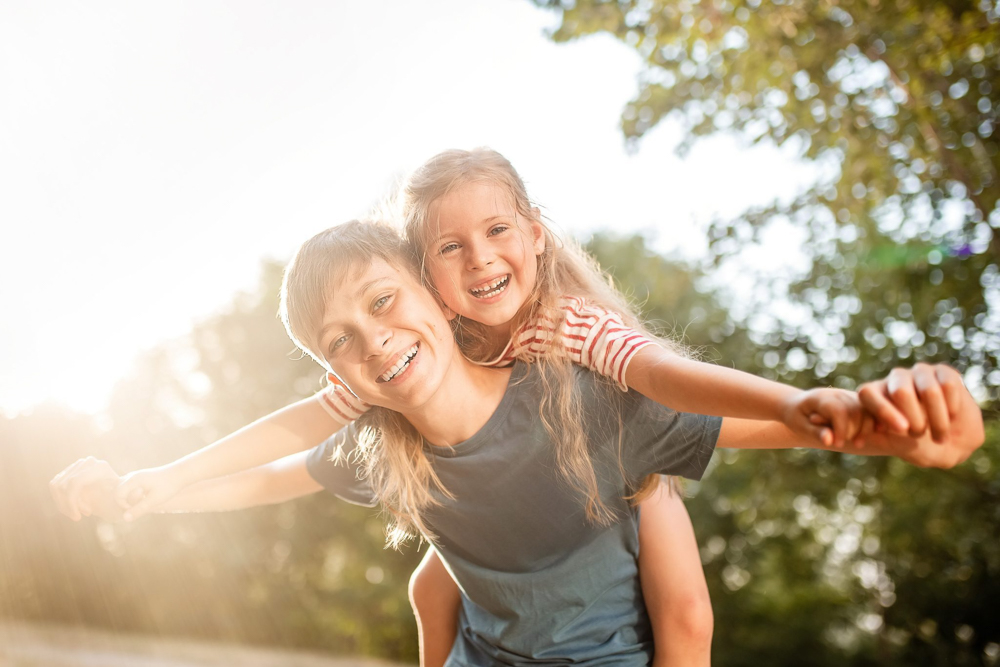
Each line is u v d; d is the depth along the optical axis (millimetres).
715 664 19984
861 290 8898
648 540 2303
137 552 19953
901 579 17469
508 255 2084
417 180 2164
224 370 20828
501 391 2014
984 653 17125
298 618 20531
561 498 1994
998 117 7016
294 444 2289
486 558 2111
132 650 15484
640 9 7285
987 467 12062
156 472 2176
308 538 20484
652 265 10492
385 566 20281
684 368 1647
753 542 19141
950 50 6527
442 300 2119
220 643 20016
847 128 7238
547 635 2133
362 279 1852
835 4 6703
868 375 8758
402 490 2100
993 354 8250
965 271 8195
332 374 2137
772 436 1908
